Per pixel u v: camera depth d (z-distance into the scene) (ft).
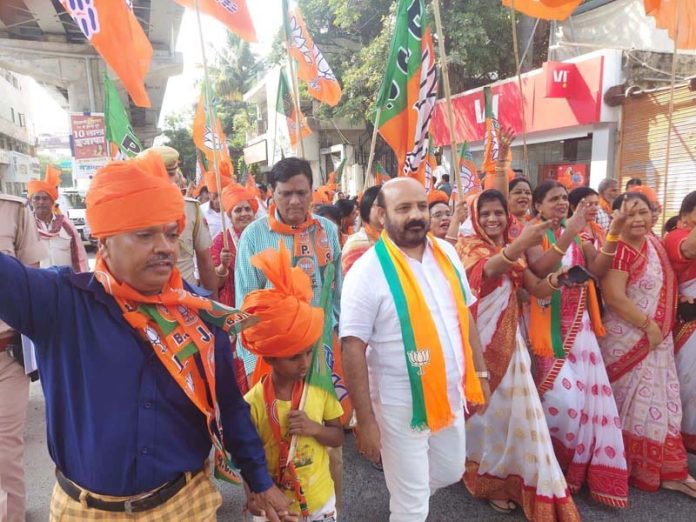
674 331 11.14
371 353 7.71
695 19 16.52
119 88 63.98
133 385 4.87
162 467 4.97
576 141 35.60
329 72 21.81
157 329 4.99
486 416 9.66
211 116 12.21
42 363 5.02
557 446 10.23
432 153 17.87
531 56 44.62
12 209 9.20
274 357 6.53
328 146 69.72
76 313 4.91
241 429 5.81
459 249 9.93
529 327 10.46
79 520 4.98
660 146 29.86
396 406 7.47
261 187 40.34
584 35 39.88
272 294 6.31
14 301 4.70
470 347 7.82
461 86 46.55
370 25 52.95
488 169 20.17
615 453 9.62
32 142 165.78
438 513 9.81
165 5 48.39
